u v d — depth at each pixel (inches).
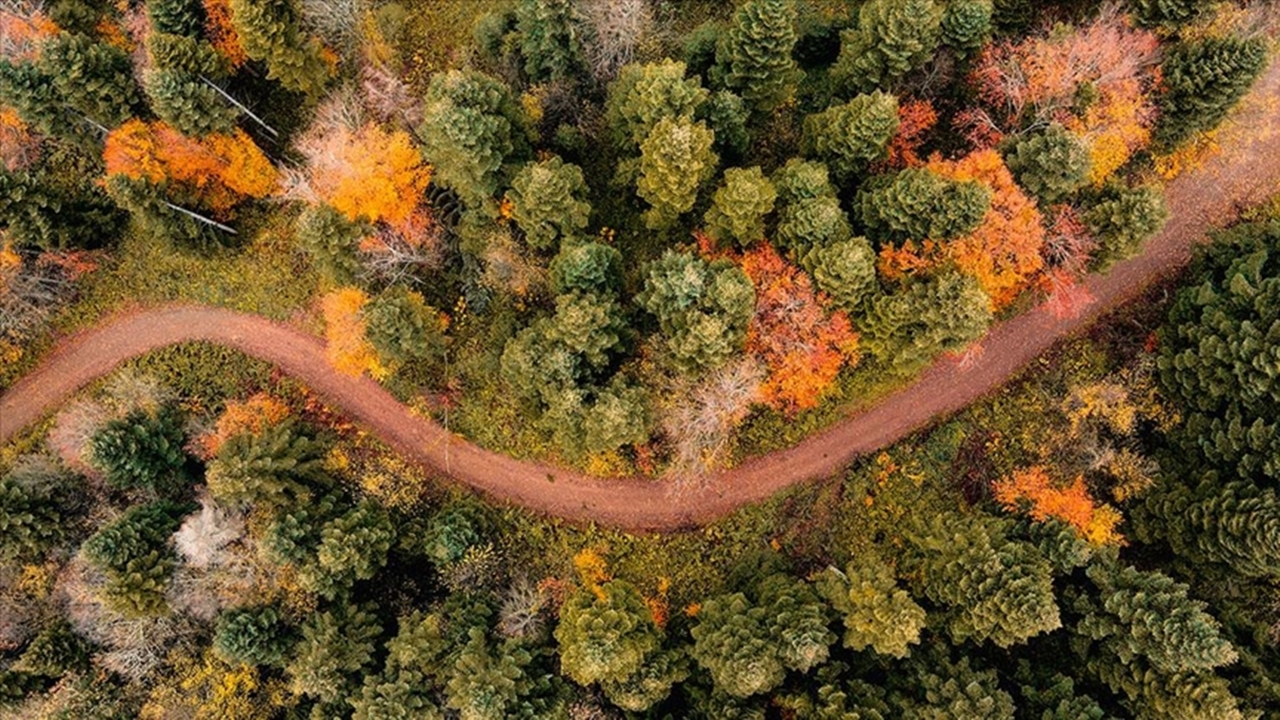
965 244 1705.2
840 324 1777.8
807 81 2234.3
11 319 2258.9
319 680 1798.7
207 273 2351.1
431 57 2377.0
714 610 1841.8
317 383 2289.6
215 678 1923.0
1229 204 2085.4
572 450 1969.7
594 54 2095.2
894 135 1883.6
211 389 2306.8
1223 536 1676.9
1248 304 1760.6
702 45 2082.9
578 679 1766.7
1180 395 1862.7
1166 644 1588.3
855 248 1673.2
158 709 1908.2
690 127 1761.8
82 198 2269.9
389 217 1998.0
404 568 2100.1
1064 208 1797.5
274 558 1840.6
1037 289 1983.3
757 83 1978.3
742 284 1707.7
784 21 1845.5
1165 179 2073.1
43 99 2034.9
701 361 1759.4
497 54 2244.1
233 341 2333.9
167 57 1985.7
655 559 2113.7
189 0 2068.2
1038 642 1830.7
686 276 1723.7
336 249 1953.7
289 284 2330.2
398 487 2116.1
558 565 2134.6
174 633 1945.1
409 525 2106.3
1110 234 1788.9
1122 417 1898.4
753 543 2097.7
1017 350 2102.6
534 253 2057.1
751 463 2126.0
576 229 2022.6
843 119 1855.3
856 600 1726.1
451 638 1903.3
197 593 1881.2
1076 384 2043.6
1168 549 1854.1
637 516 2150.6
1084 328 2085.4
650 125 1877.5
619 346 1902.1
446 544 2003.0
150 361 2331.4
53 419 2329.0
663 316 1802.4
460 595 2011.6
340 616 1929.1
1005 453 2054.6
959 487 2063.2
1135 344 2036.2
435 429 2231.8
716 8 2342.5
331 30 2153.1
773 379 1863.9
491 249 2028.8
